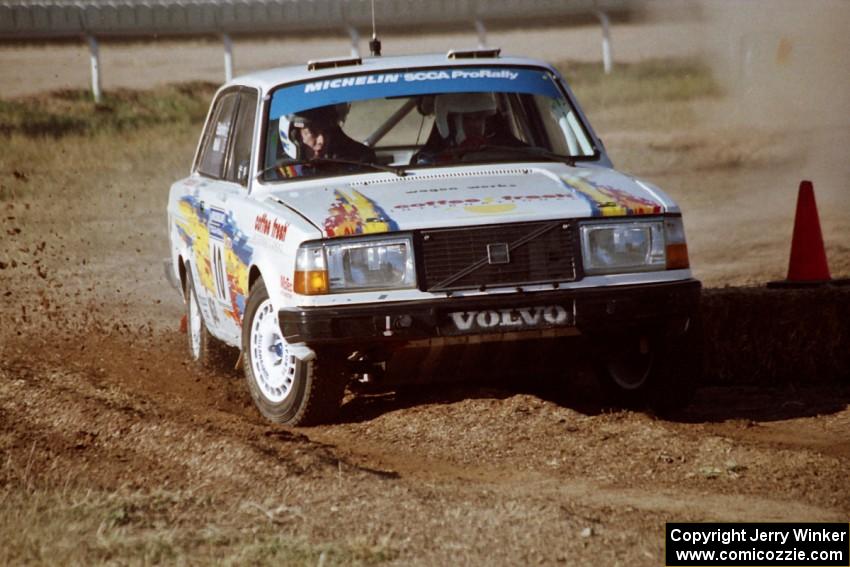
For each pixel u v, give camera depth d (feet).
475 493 57.67
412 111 81.66
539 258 67.77
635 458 63.98
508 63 83.76
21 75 402.72
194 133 273.33
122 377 87.86
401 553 49.42
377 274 66.95
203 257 85.87
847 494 58.49
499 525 52.70
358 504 55.36
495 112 81.51
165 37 396.37
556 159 79.20
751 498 57.98
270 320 73.72
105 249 154.20
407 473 61.98
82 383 82.69
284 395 73.36
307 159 78.18
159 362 94.32
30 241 157.07
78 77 402.72
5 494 57.98
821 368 83.82
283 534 51.44
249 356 75.72
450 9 428.15
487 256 67.15
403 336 66.44
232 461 61.93
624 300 68.03
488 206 68.69
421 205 69.21
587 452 65.00
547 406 71.72
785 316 83.66
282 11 404.77
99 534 50.98
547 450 65.62
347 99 79.92
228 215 79.41
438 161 78.02
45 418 72.79
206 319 89.20
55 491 58.13
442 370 70.69
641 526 53.52
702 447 65.31
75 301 123.85
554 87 83.35
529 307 67.36
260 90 81.61
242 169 81.00
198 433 66.23
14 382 80.48
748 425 72.33
